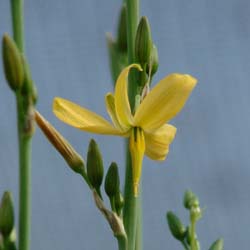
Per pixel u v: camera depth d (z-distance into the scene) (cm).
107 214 25
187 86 25
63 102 25
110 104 25
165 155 25
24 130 24
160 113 25
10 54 24
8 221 25
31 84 24
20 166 24
